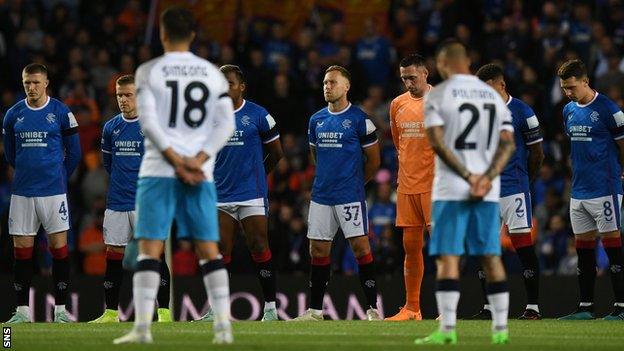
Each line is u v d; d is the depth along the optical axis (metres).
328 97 44.22
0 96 72.75
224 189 43.88
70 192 66.31
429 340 30.28
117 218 44.72
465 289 50.66
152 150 29.34
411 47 77.25
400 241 56.03
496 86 43.34
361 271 45.00
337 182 44.31
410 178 44.09
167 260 45.59
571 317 44.94
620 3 72.75
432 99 29.70
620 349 29.67
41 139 44.06
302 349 28.86
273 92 70.06
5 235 57.53
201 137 29.66
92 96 72.06
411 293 44.91
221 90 29.91
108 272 45.12
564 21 72.69
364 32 78.31
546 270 58.59
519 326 38.56
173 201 29.27
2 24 74.56
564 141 62.66
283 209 58.72
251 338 32.53
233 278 51.88
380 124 68.38
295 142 67.19
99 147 68.75
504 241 54.53
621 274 44.38
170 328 37.31
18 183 44.34
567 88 43.97
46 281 51.84
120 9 79.62
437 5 77.56
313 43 75.38
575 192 44.62
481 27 76.25
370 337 33.34
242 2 80.88
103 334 34.56
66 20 76.56
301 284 52.06
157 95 29.22
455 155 29.75
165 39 29.84
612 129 43.75
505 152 29.89
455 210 29.64
